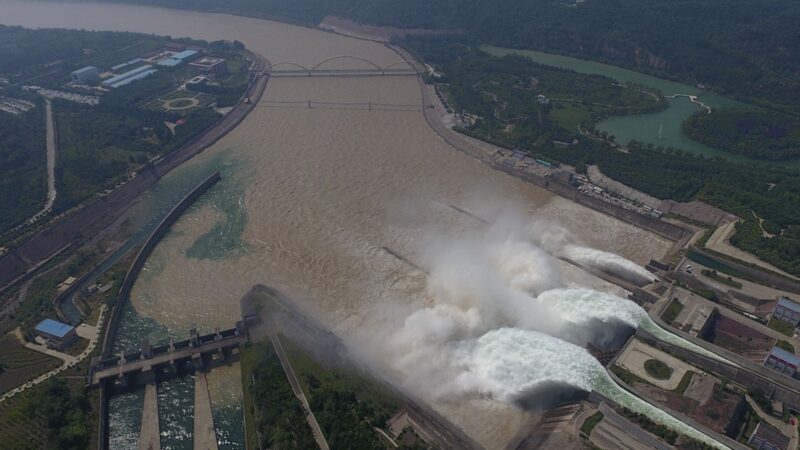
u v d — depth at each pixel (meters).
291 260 176.75
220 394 136.00
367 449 107.94
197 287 168.38
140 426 129.00
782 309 135.88
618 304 145.12
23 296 167.12
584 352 131.25
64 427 122.38
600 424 113.44
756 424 113.88
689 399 115.50
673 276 158.62
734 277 155.00
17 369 140.00
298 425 116.62
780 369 120.81
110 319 154.88
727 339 137.50
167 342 149.62
